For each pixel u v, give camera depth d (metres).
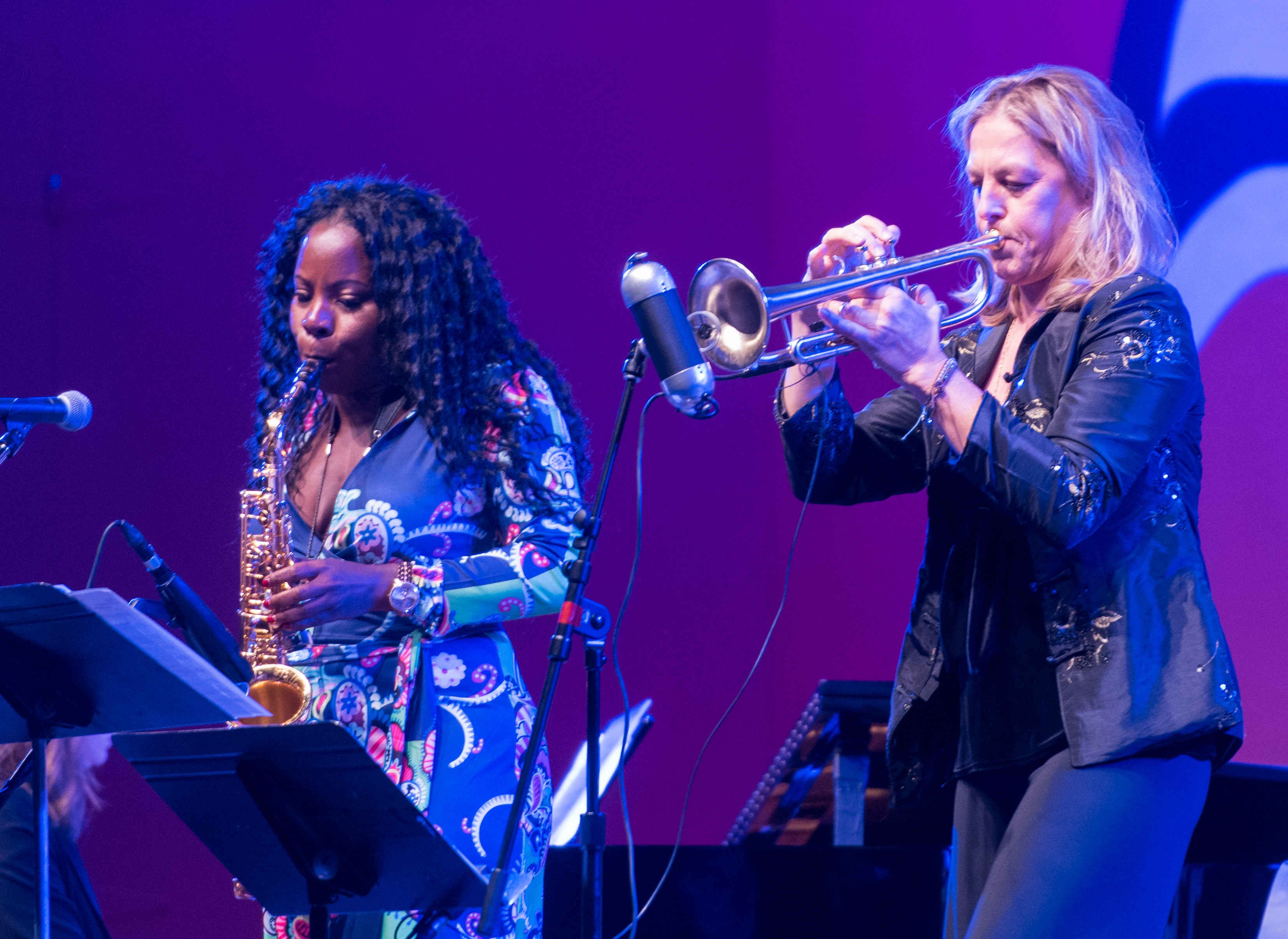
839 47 21.56
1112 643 7.04
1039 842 6.90
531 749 7.16
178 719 7.39
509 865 7.08
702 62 22.33
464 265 8.60
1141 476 7.29
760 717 21.75
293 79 19.89
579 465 8.89
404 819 6.64
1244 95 15.56
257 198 19.61
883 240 7.86
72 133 19.17
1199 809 7.13
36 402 8.58
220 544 19.11
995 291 8.26
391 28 20.39
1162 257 7.92
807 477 8.48
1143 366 7.19
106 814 18.31
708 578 21.67
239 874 7.37
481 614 7.81
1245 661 15.35
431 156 20.45
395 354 8.27
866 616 20.53
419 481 8.12
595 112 21.52
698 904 11.27
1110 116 7.79
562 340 20.97
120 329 19.16
